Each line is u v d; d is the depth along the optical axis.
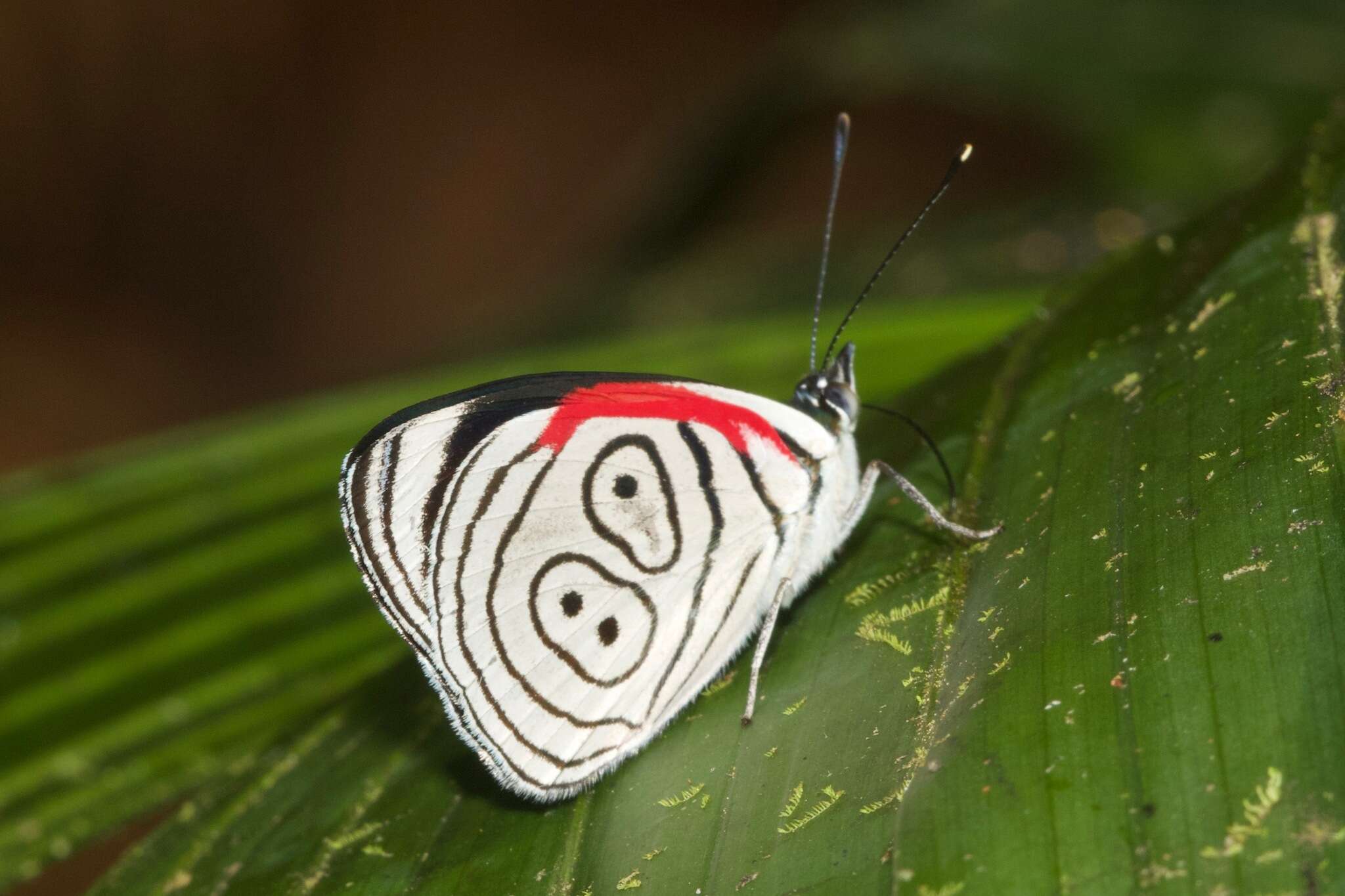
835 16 0.29
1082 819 0.20
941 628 0.21
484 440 0.22
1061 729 0.20
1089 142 0.27
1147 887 0.20
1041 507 0.21
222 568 0.24
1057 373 0.22
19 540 0.24
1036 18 0.27
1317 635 0.20
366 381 0.29
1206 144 0.26
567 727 0.21
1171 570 0.21
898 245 0.23
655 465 0.22
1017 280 0.26
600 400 0.22
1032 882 0.20
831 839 0.20
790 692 0.21
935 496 0.22
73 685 0.24
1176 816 0.20
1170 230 0.23
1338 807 0.20
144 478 0.24
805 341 0.25
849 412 0.22
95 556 0.24
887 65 0.28
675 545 0.22
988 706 0.21
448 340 0.30
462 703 0.21
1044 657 0.21
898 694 0.21
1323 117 0.23
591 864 0.21
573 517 0.22
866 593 0.22
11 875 0.23
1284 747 0.20
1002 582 0.21
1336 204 0.22
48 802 0.23
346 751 0.22
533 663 0.22
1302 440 0.21
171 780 0.24
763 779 0.21
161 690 0.24
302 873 0.22
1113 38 0.27
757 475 0.22
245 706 0.24
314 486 0.24
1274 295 0.22
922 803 0.20
